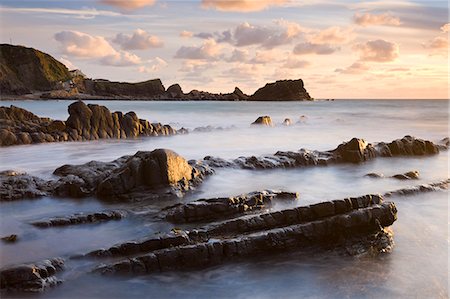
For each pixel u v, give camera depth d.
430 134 38.09
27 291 8.47
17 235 10.92
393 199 15.23
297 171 19.47
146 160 14.86
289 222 11.37
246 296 9.18
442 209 14.45
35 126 31.14
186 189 15.27
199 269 9.86
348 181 17.58
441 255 11.11
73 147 27.77
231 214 12.25
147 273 9.48
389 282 9.74
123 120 34.09
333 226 11.33
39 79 178.88
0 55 172.25
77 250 10.12
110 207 13.38
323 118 58.72
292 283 9.67
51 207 13.48
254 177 18.02
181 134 37.22
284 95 171.50
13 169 19.73
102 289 9.01
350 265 10.52
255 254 10.41
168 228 11.53
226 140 33.00
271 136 36.31
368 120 55.31
